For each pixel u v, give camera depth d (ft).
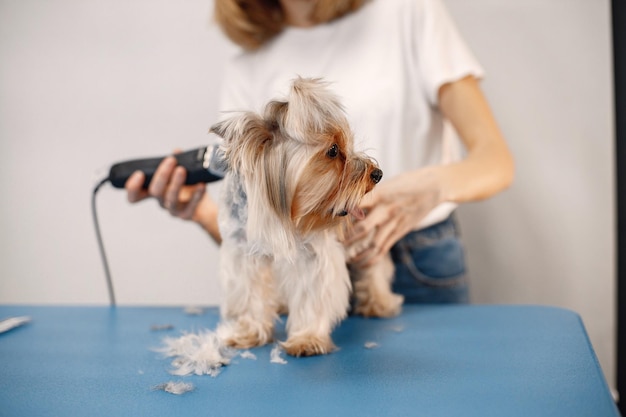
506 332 5.30
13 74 10.28
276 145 4.63
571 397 3.60
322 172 4.57
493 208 9.52
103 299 10.47
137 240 10.33
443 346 4.92
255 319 5.31
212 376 4.27
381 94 7.29
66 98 10.25
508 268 9.60
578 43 9.09
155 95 10.16
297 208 4.67
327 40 7.66
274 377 4.22
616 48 8.40
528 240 9.51
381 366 4.41
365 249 6.16
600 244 9.32
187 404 3.71
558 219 9.39
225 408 3.63
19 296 10.62
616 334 8.84
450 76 7.10
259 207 4.59
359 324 5.96
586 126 9.18
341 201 4.69
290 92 4.54
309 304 5.07
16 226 10.50
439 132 7.77
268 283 5.44
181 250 10.25
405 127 7.40
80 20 10.12
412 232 7.50
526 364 4.30
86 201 10.37
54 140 10.33
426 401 3.64
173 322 6.18
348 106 7.30
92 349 5.12
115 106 10.22
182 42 10.02
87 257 10.42
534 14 9.15
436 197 6.19
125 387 4.08
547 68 9.20
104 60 10.17
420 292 7.64
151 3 10.00
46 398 3.88
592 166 9.23
